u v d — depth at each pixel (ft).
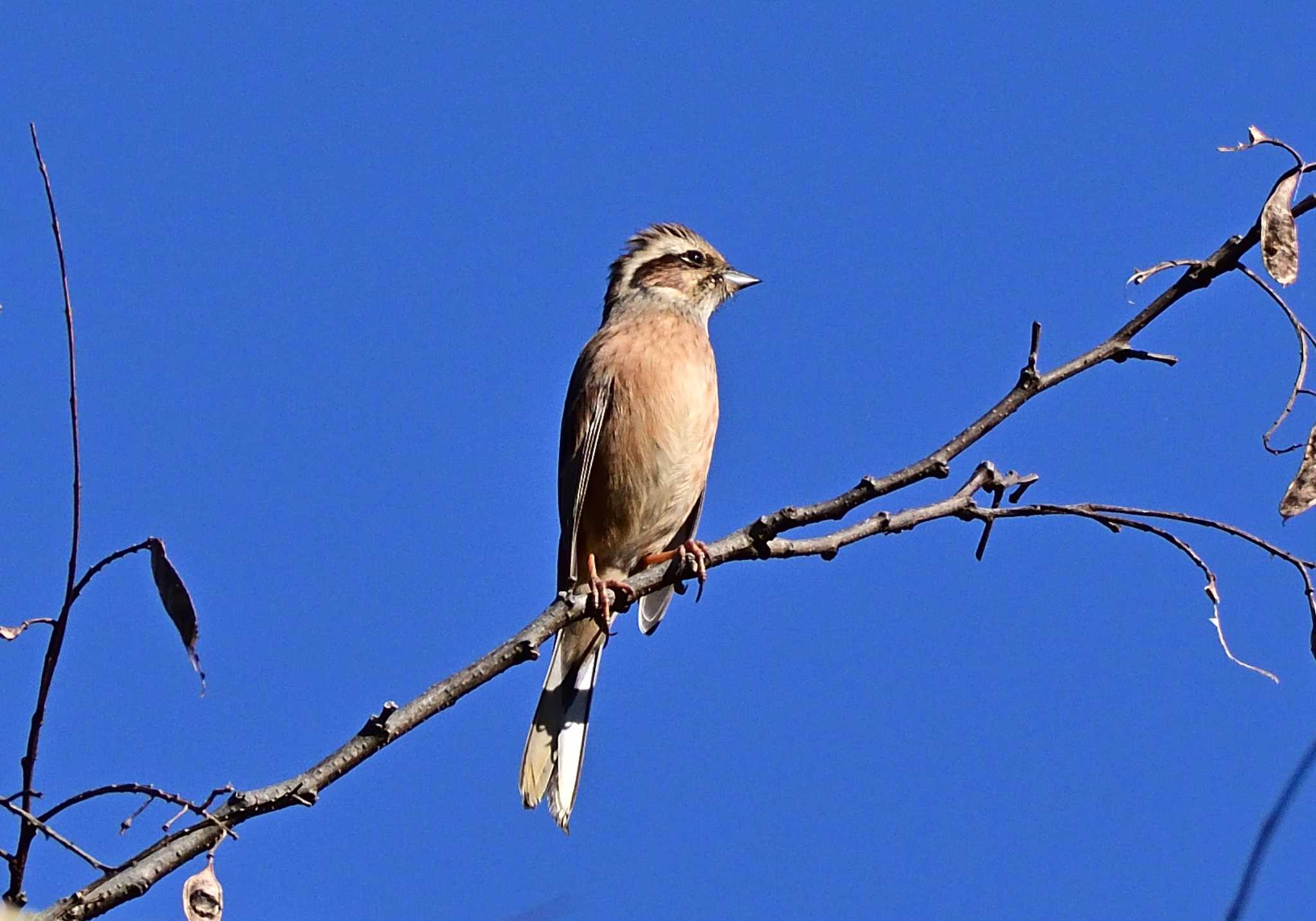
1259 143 25.59
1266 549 26.58
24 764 22.26
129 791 21.93
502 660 25.94
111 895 21.74
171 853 22.26
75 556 22.90
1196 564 26.91
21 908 21.72
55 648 22.68
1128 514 27.48
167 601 22.86
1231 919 19.43
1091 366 28.14
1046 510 27.86
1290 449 26.22
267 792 23.00
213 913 22.33
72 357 23.49
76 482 23.08
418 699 25.08
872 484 28.09
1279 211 25.90
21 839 21.95
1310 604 25.89
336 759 24.07
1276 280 25.58
